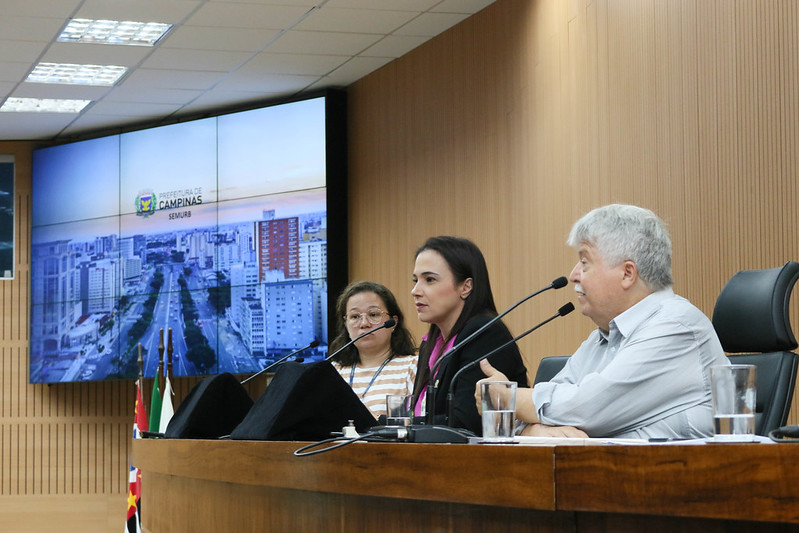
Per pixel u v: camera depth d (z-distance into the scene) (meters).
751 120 4.30
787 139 4.09
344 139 8.37
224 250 8.61
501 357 3.00
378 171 7.97
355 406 2.33
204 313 8.64
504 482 1.52
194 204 8.82
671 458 1.30
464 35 6.98
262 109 8.59
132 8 6.65
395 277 7.71
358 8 6.73
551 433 2.26
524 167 6.28
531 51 6.23
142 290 8.95
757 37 4.28
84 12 6.70
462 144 6.99
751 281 2.59
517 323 6.32
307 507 2.08
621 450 1.36
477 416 2.89
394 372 4.00
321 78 8.20
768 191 4.18
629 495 1.34
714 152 4.54
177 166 8.94
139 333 8.91
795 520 1.17
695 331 2.29
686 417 2.24
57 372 9.27
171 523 2.97
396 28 7.12
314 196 8.24
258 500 2.30
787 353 2.47
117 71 7.99
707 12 4.61
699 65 4.66
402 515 1.77
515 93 6.39
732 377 1.52
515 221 6.37
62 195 9.46
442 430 1.88
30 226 9.73
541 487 1.46
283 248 8.33
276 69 7.94
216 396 3.08
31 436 9.62
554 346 5.88
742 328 2.55
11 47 7.34
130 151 9.18
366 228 8.09
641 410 2.24
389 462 1.76
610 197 5.36
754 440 1.51
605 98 5.43
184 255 8.80
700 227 4.62
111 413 9.69
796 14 4.06
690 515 1.27
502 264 6.52
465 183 6.95
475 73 6.85
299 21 6.95
